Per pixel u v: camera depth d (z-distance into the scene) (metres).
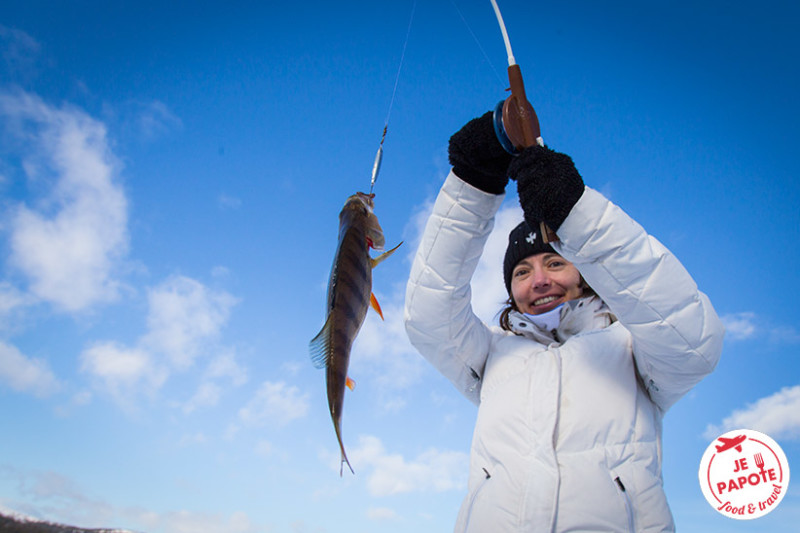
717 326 1.92
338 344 1.28
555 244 1.83
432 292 2.39
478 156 2.07
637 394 2.21
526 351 2.46
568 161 1.75
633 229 1.78
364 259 1.44
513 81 1.94
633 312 1.86
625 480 1.99
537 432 2.09
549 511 1.90
